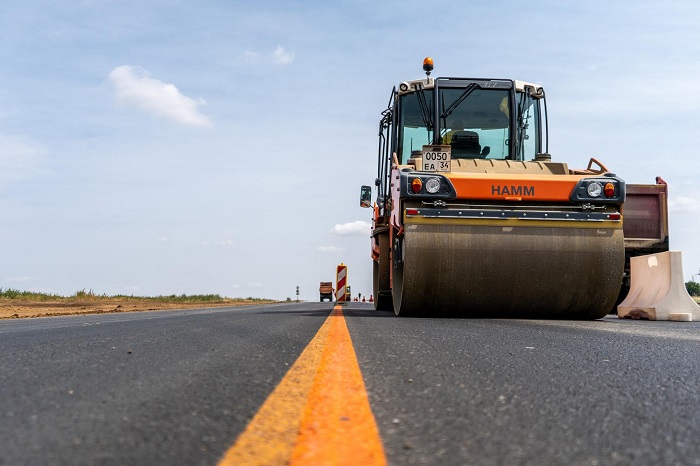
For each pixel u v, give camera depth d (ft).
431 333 18.62
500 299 28.19
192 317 32.01
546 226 27.78
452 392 8.52
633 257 38.04
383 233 38.47
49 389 8.79
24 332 20.84
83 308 57.88
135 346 14.93
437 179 27.73
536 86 35.22
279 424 6.50
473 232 27.53
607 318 34.40
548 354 13.15
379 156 39.32
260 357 12.51
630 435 6.21
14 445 5.72
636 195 39.93
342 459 5.15
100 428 6.39
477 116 34.19
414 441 5.86
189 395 8.29
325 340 15.96
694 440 6.04
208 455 5.36
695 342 16.57
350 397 8.03
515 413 7.19
